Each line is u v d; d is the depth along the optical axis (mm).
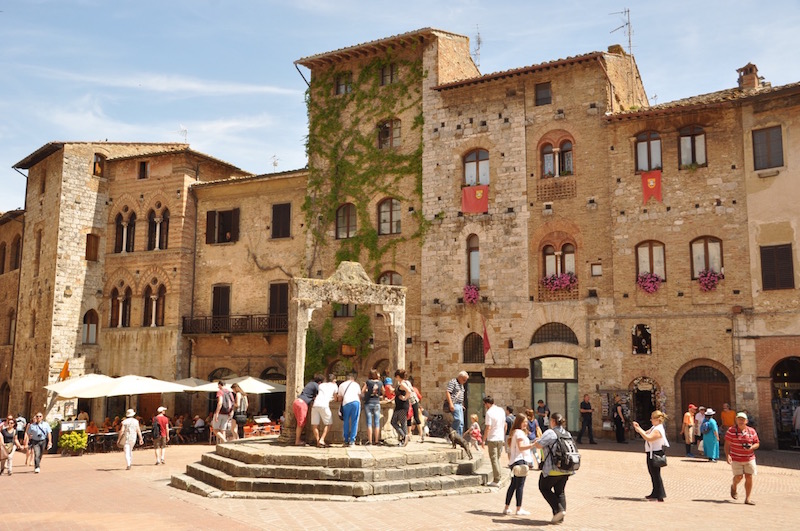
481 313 36062
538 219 35469
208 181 45281
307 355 39469
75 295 44812
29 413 45531
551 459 14078
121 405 44406
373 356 38594
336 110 41688
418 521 14367
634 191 33438
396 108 40031
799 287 29516
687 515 15164
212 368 42844
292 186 42344
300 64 42531
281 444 21953
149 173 45688
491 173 36875
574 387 34000
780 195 30297
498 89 37344
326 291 23828
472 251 37156
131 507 16422
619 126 34188
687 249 32031
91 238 46156
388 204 39844
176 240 44000
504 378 35094
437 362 36875
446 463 19406
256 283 42438
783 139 30469
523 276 35406
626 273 33125
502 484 19156
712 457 25203
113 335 45062
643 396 32688
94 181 46406
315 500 16953
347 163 40969
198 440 36250
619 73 37125
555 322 34625
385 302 25156
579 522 14297
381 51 40844
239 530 13539
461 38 41531
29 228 48969
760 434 29625
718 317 31000
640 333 32688
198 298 43969
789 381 30031
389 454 18859
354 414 21203
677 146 32875
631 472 22469
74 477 22625
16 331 48469
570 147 35469
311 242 40969
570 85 35625
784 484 20359
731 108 31812
